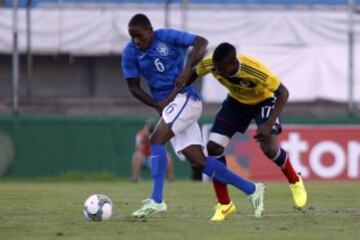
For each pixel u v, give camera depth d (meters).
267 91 36.75
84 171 86.94
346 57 94.88
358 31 97.75
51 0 97.50
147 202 36.28
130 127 86.88
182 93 36.00
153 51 35.81
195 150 35.97
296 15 98.88
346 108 92.56
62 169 86.75
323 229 32.00
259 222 34.75
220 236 29.66
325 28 98.38
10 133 86.69
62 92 95.81
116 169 87.00
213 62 34.28
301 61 94.88
